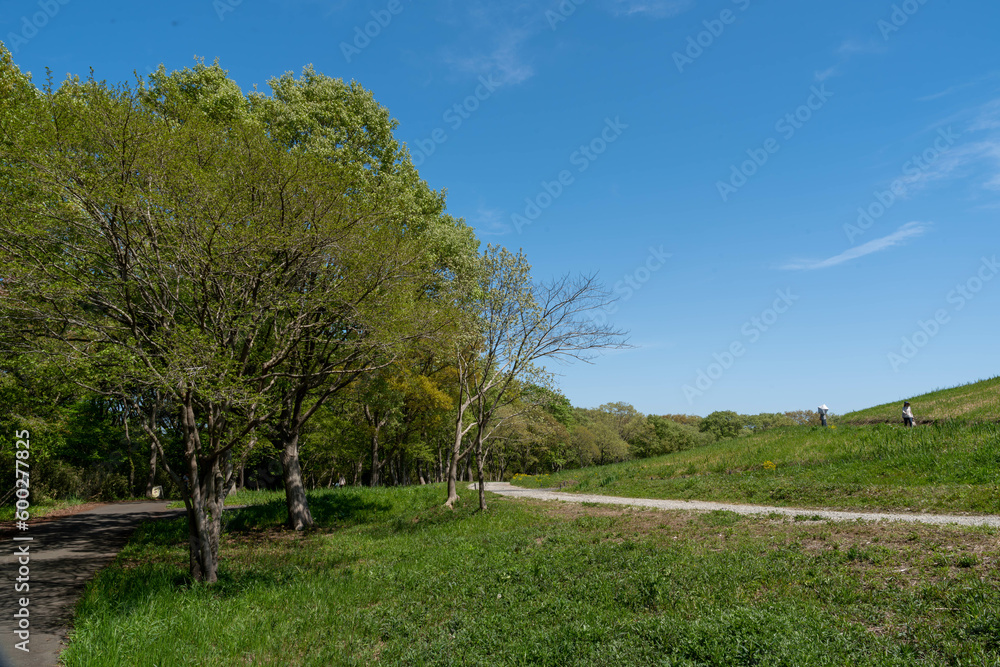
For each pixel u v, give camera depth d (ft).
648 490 76.43
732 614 22.53
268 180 36.06
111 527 65.10
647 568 32.19
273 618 28.84
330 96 70.95
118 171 29.55
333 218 38.14
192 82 62.08
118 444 91.40
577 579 32.60
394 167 76.33
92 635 24.45
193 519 35.99
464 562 39.50
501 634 25.25
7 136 28.71
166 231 31.78
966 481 50.16
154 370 29.60
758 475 73.00
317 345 52.85
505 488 105.29
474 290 68.85
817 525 38.96
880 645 19.58
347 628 27.61
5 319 29.43
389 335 42.68
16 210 28.37
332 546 51.72
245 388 33.96
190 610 28.99
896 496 47.67
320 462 171.12
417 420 120.78
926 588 24.31
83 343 31.22
